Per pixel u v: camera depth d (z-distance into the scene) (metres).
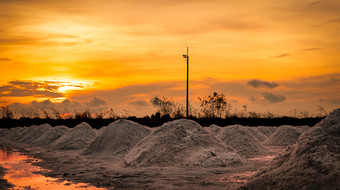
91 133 21.39
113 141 16.78
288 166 7.57
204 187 8.05
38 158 14.95
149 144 13.16
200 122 33.53
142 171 10.62
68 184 8.65
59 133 23.50
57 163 13.00
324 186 6.63
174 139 13.07
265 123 33.84
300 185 6.85
